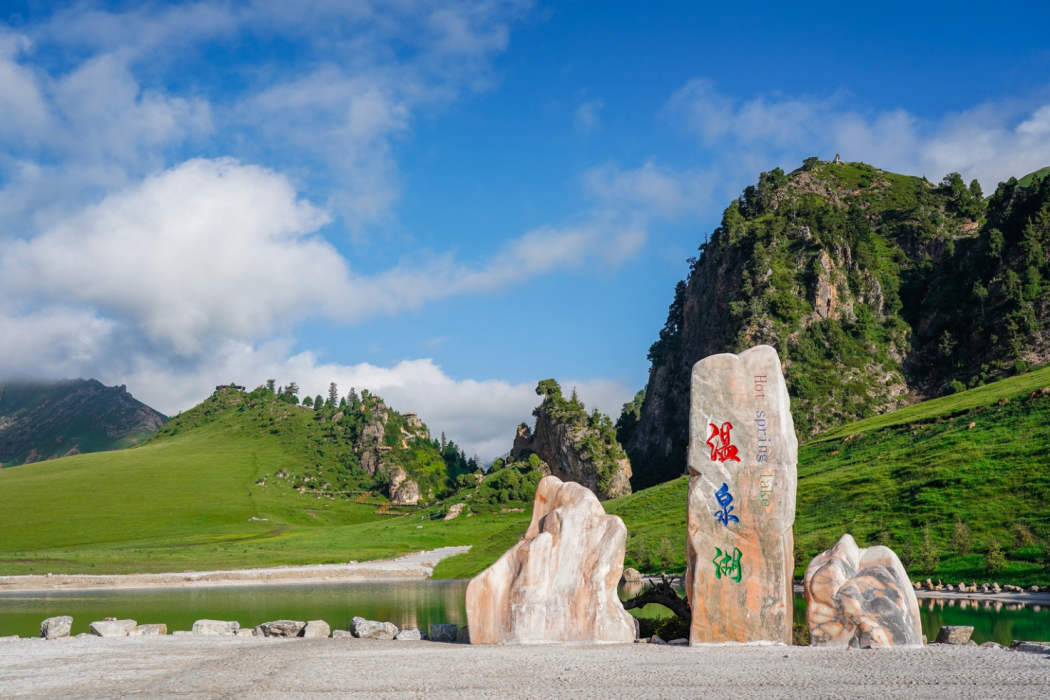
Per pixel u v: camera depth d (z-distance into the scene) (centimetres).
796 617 3562
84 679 1752
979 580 5212
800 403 18750
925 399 19062
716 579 2048
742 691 1427
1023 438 7912
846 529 7144
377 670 1762
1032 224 19775
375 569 11019
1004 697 1309
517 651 2017
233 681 1683
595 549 2314
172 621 4734
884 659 1677
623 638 2222
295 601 6356
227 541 17075
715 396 2142
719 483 2094
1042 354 17275
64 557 12900
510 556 2405
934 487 7356
